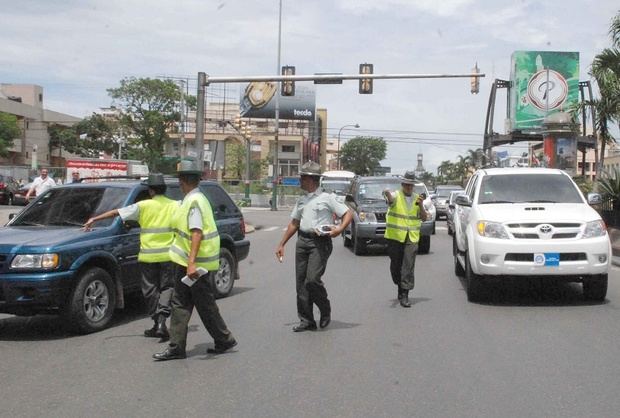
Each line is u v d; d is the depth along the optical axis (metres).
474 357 6.98
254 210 49.44
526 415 5.23
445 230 26.95
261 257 17.16
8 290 7.83
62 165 81.38
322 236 8.13
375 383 6.09
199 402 5.59
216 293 10.71
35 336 8.27
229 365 6.74
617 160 54.66
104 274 8.57
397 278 10.27
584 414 5.25
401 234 9.96
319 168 8.20
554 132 34.69
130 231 9.12
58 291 7.91
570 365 6.65
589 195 10.91
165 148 73.31
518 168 11.65
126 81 62.91
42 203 9.66
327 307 8.42
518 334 8.02
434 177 121.06
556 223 9.63
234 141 83.19
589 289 10.05
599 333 8.05
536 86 50.59
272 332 8.25
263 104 78.06
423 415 5.24
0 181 40.22
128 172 36.88
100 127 77.56
